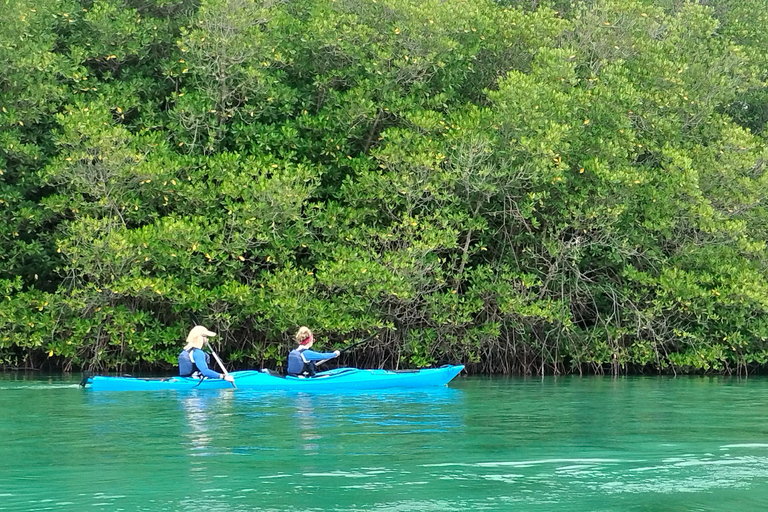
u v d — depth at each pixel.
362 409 11.49
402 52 19.61
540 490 6.36
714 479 6.80
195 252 18.59
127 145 18.50
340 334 19.12
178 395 13.32
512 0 24.89
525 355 20.98
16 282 18.78
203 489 6.26
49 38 19.33
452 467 7.17
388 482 6.55
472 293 19.91
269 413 10.90
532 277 19.80
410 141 19.03
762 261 21.16
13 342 18.88
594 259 21.66
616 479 6.77
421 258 18.70
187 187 18.22
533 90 18.58
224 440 8.49
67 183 18.70
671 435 9.21
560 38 22.09
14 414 10.70
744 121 26.08
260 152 19.09
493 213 19.98
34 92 18.52
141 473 6.80
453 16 19.69
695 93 21.97
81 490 6.21
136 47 19.84
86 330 18.62
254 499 5.98
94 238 18.02
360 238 19.16
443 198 18.78
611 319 21.30
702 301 20.64
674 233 21.69
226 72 19.09
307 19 21.47
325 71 20.61
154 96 20.77
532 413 11.35
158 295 18.80
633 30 21.95
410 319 20.06
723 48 23.19
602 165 19.31
